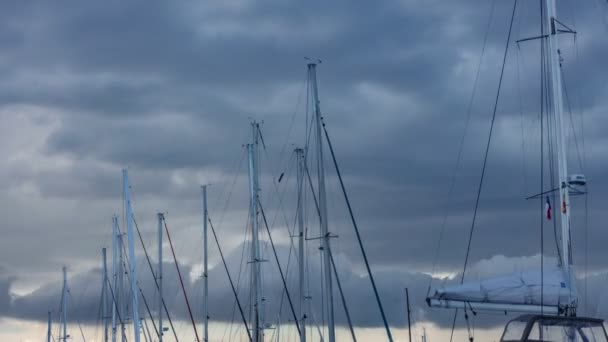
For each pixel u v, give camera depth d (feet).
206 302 209.26
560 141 94.38
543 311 85.66
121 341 230.89
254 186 189.78
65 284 285.02
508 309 86.28
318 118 141.69
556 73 95.81
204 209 212.64
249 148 190.90
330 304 136.98
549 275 87.56
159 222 231.09
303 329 176.55
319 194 140.26
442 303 86.38
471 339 86.48
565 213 92.58
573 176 92.89
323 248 138.62
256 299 183.42
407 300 164.04
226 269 206.90
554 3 97.45
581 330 82.48
